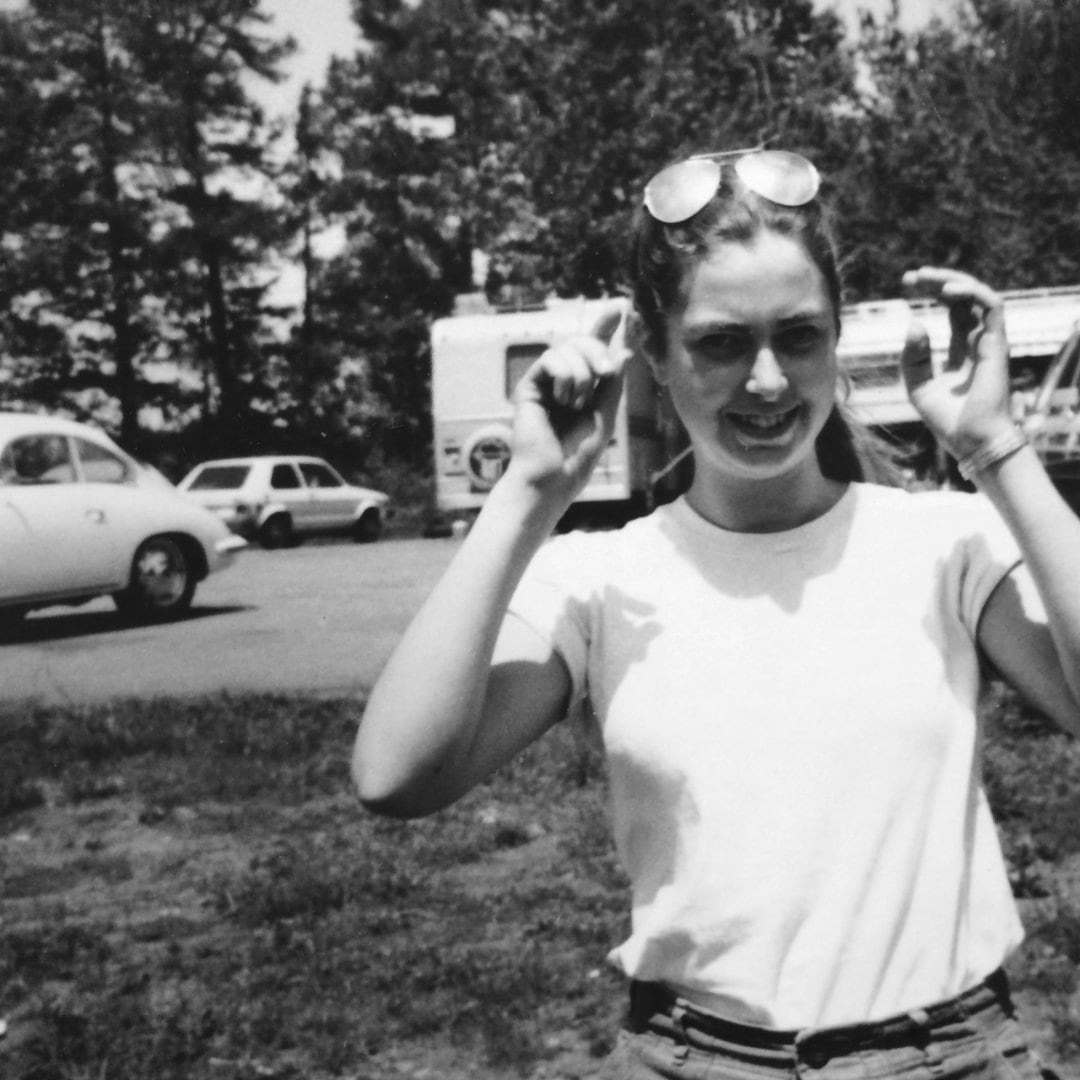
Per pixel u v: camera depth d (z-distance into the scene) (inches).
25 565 529.7
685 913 71.9
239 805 284.8
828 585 74.5
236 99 1911.9
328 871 235.0
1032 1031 167.2
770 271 72.3
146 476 582.9
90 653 497.7
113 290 1889.8
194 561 587.2
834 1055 69.4
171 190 1925.4
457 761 72.6
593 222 1248.2
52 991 195.9
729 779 71.9
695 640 74.4
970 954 71.9
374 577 727.7
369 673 430.0
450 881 232.8
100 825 279.0
